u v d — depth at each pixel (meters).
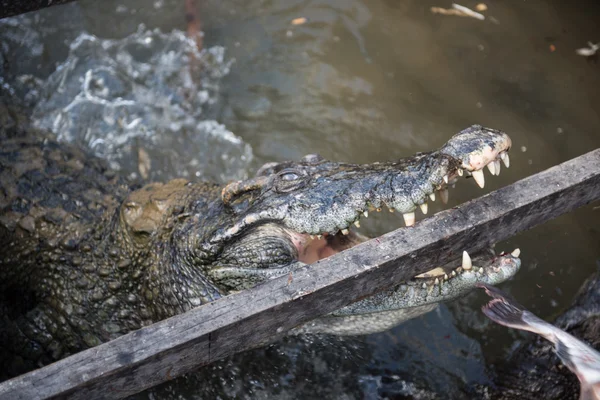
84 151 5.23
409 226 2.68
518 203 2.75
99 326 3.89
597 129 5.13
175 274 3.51
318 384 3.82
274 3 6.51
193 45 6.12
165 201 3.71
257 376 3.87
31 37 6.18
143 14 6.45
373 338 4.03
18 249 4.14
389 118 5.44
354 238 3.71
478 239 2.79
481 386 3.64
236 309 2.39
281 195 3.26
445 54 5.91
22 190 4.32
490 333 4.06
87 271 3.92
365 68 5.87
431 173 2.88
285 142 5.36
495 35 6.01
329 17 6.35
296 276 2.50
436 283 3.06
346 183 3.14
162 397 3.91
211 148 5.39
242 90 5.79
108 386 2.27
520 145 5.06
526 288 4.29
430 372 3.84
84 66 5.98
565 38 5.90
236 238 3.30
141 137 5.48
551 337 2.51
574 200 2.93
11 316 4.15
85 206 4.27
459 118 5.35
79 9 6.45
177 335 2.31
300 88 5.76
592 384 2.39
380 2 6.45
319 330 3.67
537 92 5.47
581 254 4.44
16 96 5.70
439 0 6.40
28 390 2.15
